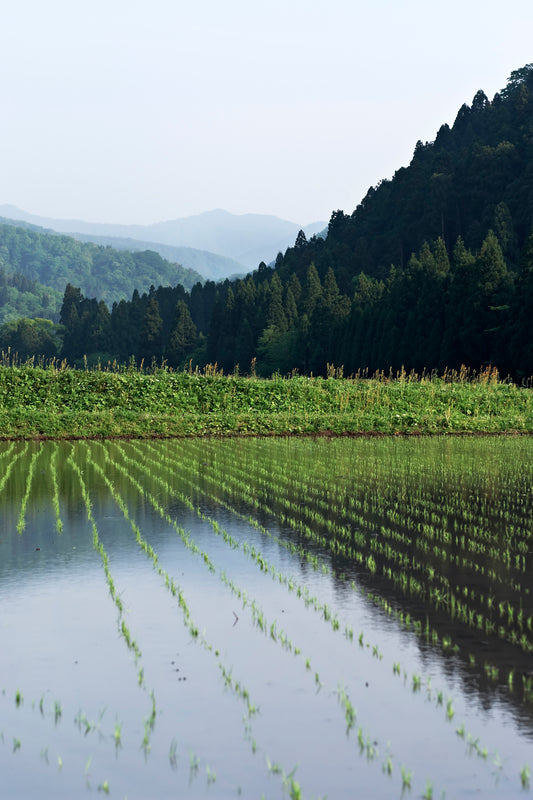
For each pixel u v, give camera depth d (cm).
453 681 729
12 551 1236
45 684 734
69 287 19338
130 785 568
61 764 596
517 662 773
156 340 14525
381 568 1135
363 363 8938
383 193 17300
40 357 17450
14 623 895
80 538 1332
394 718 659
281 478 2058
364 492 1831
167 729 647
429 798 545
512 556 1212
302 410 3844
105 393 3844
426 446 2927
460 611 931
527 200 12419
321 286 12938
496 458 2522
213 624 891
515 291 6775
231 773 581
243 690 709
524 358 6469
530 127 14112
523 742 618
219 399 3884
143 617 916
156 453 2658
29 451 2698
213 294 18150
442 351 7512
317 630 869
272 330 11388
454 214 14150
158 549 1255
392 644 823
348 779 571
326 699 696
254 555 1209
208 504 1667
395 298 8706
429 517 1533
